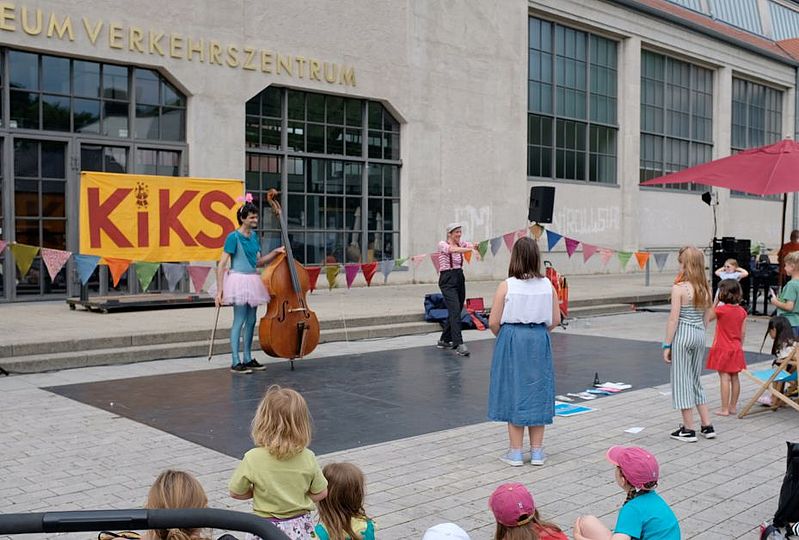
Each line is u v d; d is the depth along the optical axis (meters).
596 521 3.66
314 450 6.30
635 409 7.95
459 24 20.50
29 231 13.61
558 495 5.29
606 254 16.14
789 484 4.50
